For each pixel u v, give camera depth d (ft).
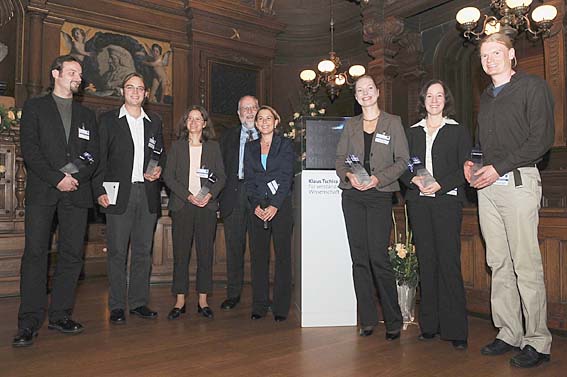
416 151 9.80
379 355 8.99
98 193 11.33
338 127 11.18
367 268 10.17
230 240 13.15
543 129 8.13
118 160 11.44
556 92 18.71
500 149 8.71
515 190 8.41
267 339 10.05
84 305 13.62
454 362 8.58
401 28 23.17
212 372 8.11
